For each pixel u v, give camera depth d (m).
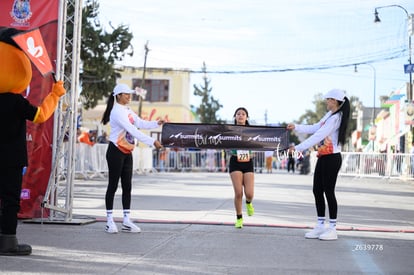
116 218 9.89
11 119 6.21
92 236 7.82
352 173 28.30
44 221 9.02
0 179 6.30
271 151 8.70
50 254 6.46
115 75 25.11
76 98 9.32
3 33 6.22
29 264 5.88
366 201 14.34
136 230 8.21
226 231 8.44
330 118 7.79
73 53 9.27
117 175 8.20
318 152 7.96
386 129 45.38
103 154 23.61
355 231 8.75
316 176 8.03
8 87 6.23
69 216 9.22
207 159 33.16
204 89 68.94
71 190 9.23
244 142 8.72
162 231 8.36
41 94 9.23
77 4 9.30
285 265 6.05
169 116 46.66
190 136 8.79
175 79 46.75
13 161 6.25
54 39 9.31
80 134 22.39
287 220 9.93
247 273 5.64
